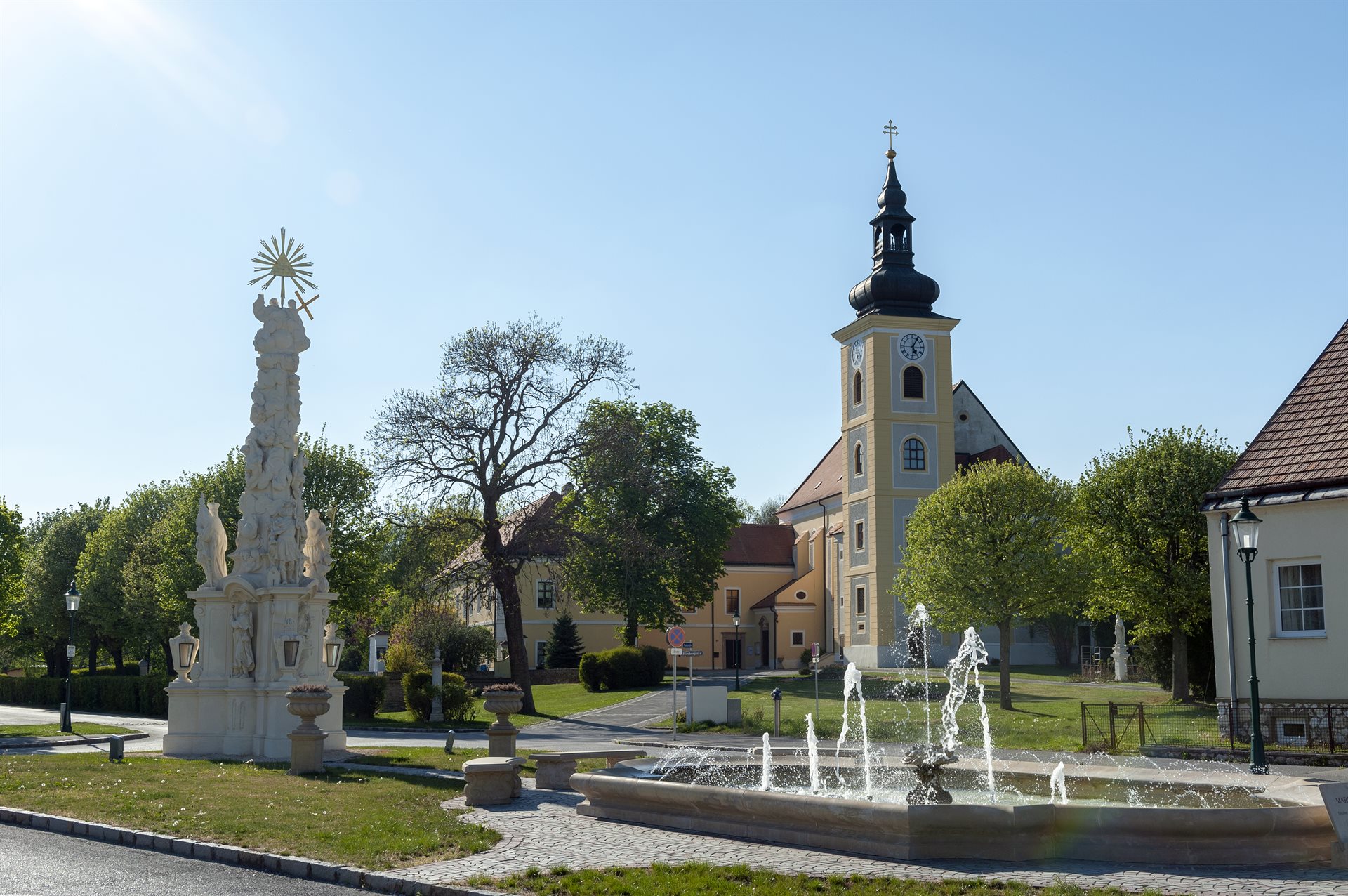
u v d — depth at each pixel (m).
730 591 89.69
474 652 72.62
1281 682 26.39
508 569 49.72
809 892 10.93
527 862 12.65
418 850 13.27
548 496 51.78
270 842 13.84
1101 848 12.56
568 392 50.34
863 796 16.97
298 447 29.84
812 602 84.62
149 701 51.84
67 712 38.00
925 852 12.62
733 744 33.62
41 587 83.19
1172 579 42.53
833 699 49.69
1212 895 10.80
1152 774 16.16
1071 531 46.44
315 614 28.77
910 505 70.81
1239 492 27.22
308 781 21.09
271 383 29.52
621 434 50.69
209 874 12.52
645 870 12.11
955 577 44.84
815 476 92.88
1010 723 38.25
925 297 72.31
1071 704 44.03
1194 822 12.34
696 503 68.94
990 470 47.62
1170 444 44.81
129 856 13.62
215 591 28.50
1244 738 26.88
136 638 74.69
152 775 21.75
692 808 14.88
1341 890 11.02
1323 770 22.95
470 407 49.34
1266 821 12.33
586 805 16.39
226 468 58.16
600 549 50.66
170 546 58.12
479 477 49.53
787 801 13.70
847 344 74.69
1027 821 12.54
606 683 62.47
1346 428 26.62
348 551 57.69
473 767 17.47
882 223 73.06
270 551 28.58
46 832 15.48
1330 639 25.61
